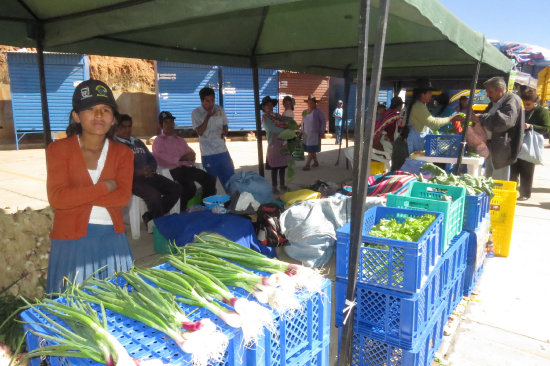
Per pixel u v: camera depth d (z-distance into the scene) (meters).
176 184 5.57
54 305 1.69
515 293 3.79
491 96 5.66
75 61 14.96
